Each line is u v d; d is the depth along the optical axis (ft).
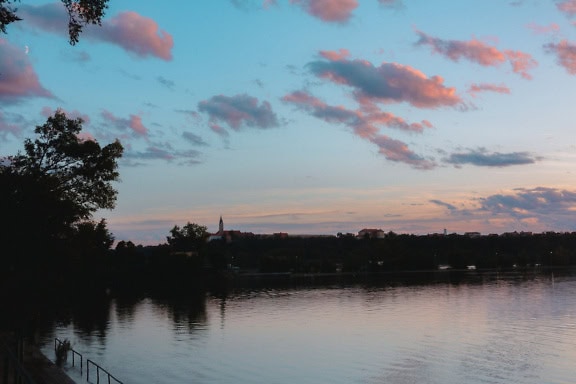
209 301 488.44
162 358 218.59
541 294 492.95
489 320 328.90
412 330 295.28
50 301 129.18
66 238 130.00
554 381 181.47
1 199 108.58
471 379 184.65
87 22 63.16
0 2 58.49
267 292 591.37
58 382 134.41
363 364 208.85
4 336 154.81
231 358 220.23
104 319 354.74
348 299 488.85
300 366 205.87
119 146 166.50
